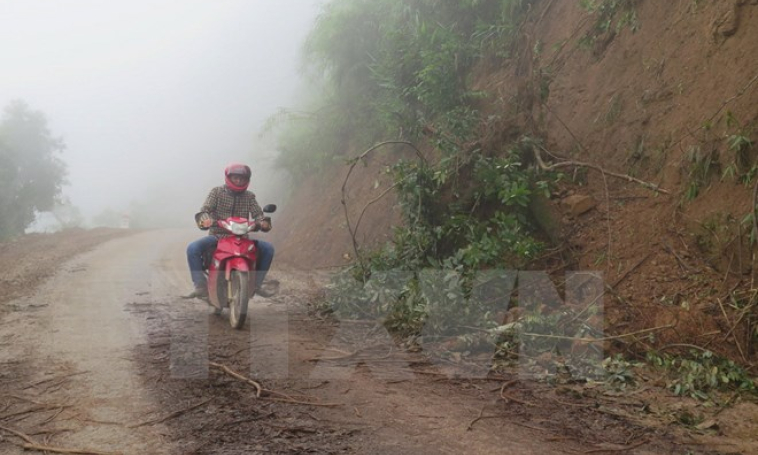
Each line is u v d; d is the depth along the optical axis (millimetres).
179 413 3982
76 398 4266
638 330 5492
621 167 7480
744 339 5059
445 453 3473
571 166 7949
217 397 4324
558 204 7473
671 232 6340
